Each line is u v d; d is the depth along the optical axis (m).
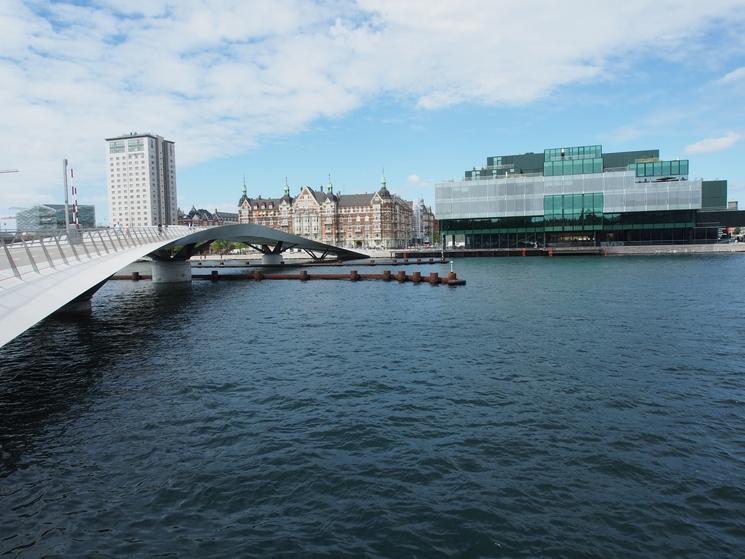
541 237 133.00
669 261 98.19
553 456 14.68
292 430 16.86
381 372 23.69
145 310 47.59
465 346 28.81
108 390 21.58
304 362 25.88
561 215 129.12
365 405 19.17
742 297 46.53
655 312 39.28
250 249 183.00
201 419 17.98
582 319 36.78
